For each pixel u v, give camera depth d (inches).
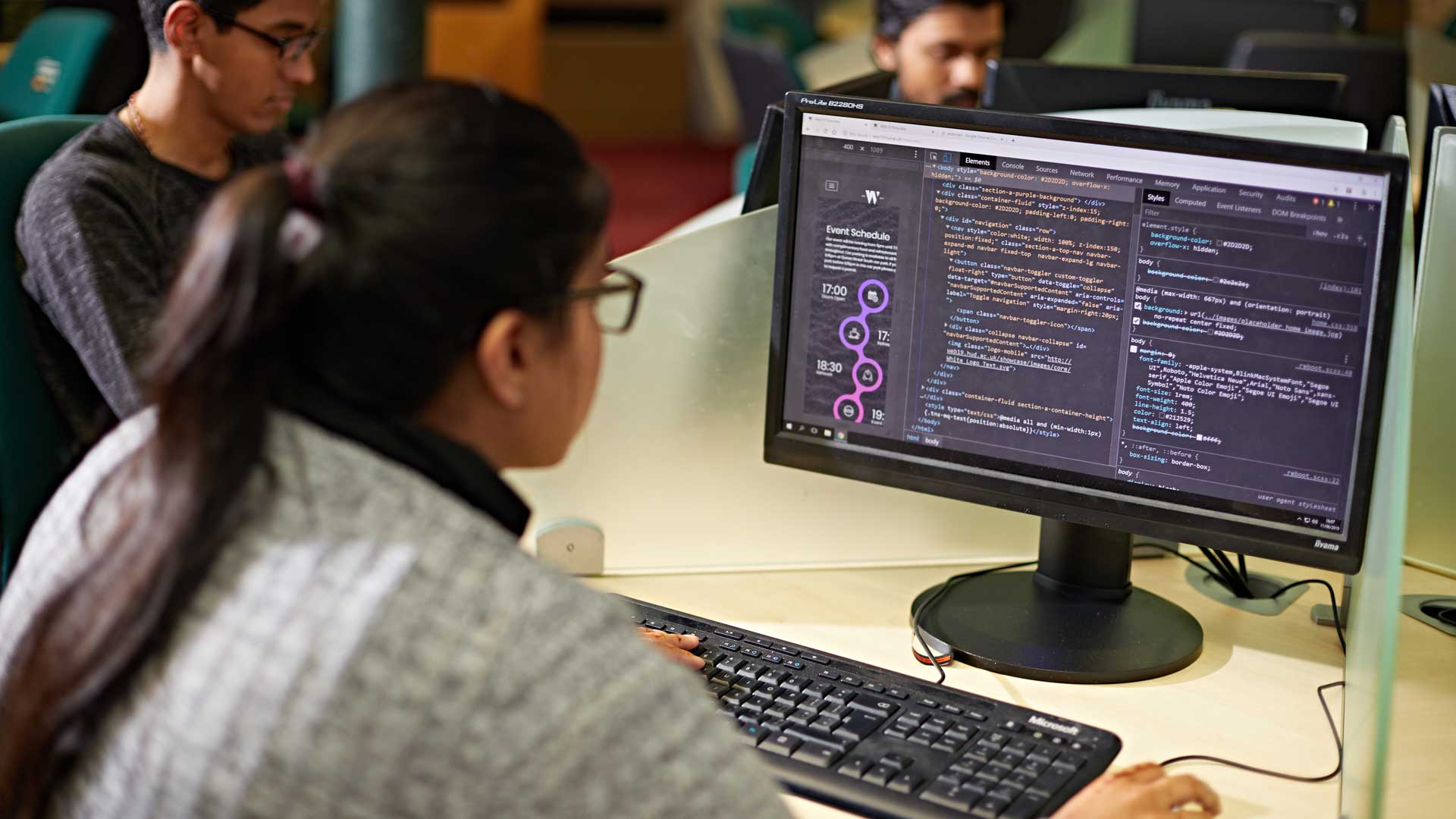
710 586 56.4
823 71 193.6
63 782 29.0
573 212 30.4
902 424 52.4
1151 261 46.8
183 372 27.7
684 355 56.2
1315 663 50.1
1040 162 47.7
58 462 62.9
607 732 27.5
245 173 28.9
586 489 57.9
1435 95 58.4
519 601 27.9
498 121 29.4
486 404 30.9
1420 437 55.6
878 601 55.0
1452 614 53.4
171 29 61.9
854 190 50.9
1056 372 49.3
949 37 93.0
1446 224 52.8
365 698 26.0
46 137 65.0
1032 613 52.4
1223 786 41.9
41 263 60.1
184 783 26.5
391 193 28.1
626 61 310.7
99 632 27.7
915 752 42.1
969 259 49.7
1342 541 46.0
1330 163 43.5
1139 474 48.9
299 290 27.9
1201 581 56.6
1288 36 98.9
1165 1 115.6
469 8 267.4
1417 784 42.1
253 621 27.1
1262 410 46.4
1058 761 41.6
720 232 54.7
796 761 42.1
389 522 28.2
